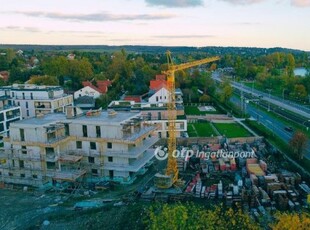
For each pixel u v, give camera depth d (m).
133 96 164.12
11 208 73.50
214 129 128.88
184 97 180.38
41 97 138.50
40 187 81.62
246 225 53.03
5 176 84.75
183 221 52.53
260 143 109.38
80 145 85.88
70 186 82.06
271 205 70.88
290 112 157.50
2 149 86.31
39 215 70.25
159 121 114.94
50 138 83.88
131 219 65.19
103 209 70.31
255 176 81.19
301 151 92.88
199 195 75.31
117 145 83.12
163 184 78.69
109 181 83.50
